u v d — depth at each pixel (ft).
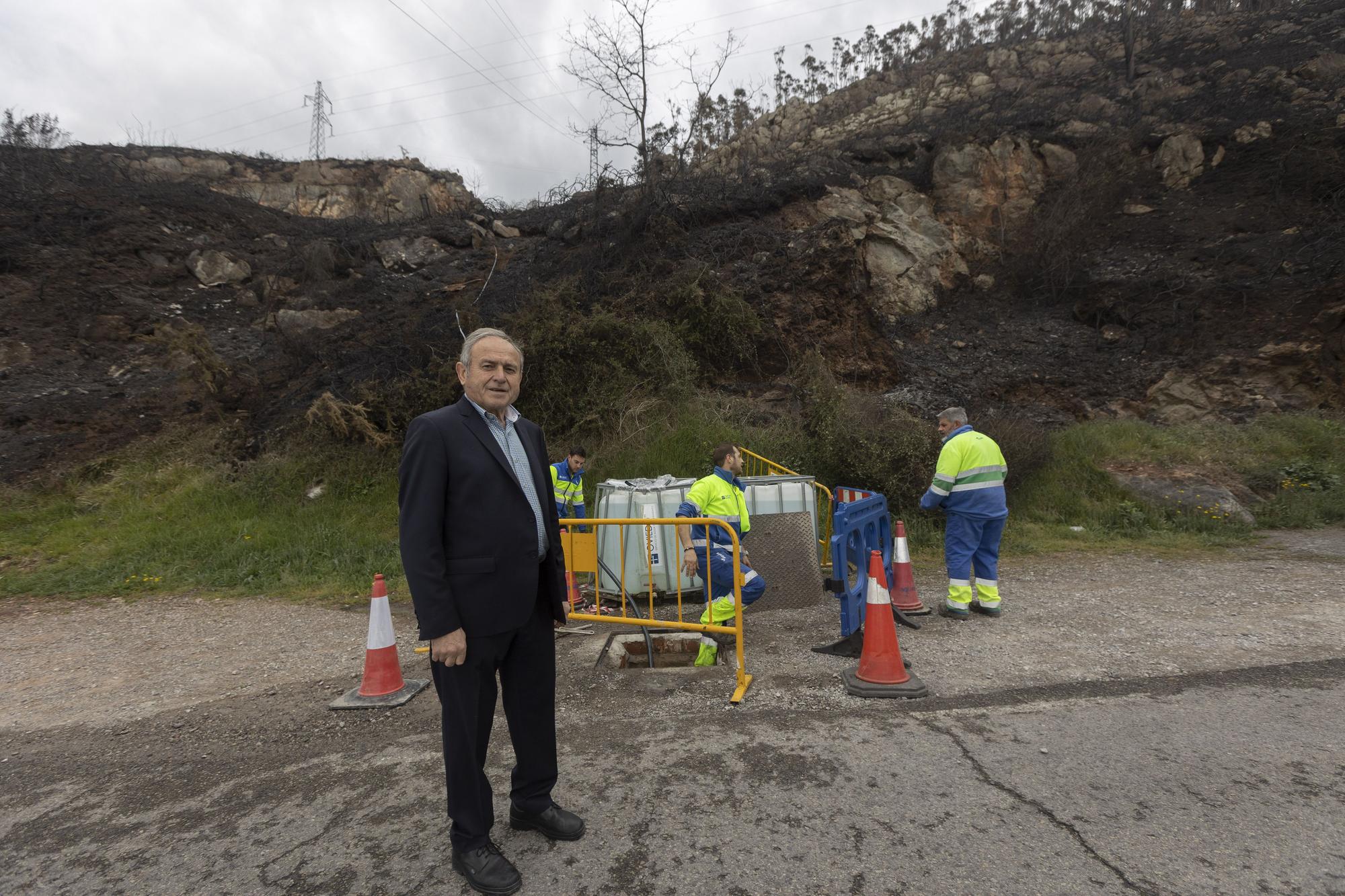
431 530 7.18
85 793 10.35
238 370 42.52
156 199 58.13
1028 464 30.19
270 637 18.74
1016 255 51.47
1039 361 44.06
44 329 43.93
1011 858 7.50
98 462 34.12
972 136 54.49
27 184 55.11
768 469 29.81
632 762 10.16
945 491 17.38
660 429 32.91
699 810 8.74
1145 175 53.26
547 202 61.93
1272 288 43.16
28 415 37.09
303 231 61.57
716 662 15.26
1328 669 12.61
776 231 44.11
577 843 8.16
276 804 9.60
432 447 7.29
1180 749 9.77
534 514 7.93
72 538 28.63
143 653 17.66
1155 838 7.76
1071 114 57.62
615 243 44.09
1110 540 26.32
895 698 12.22
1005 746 10.05
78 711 13.94
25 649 18.38
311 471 32.91
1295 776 8.95
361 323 46.42
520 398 34.81
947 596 19.62
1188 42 71.92
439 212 74.02
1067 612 17.46
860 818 8.38
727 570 15.98
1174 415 40.14
